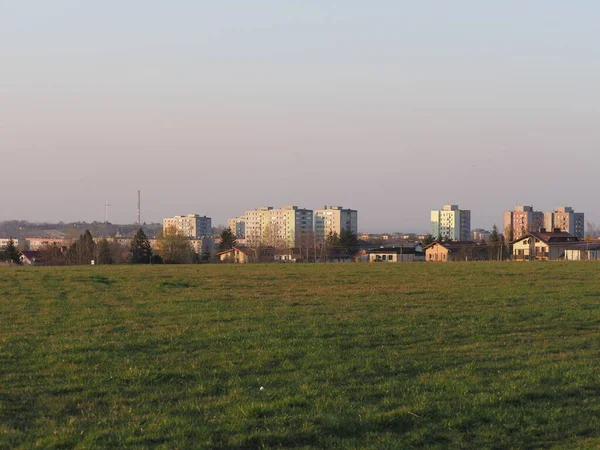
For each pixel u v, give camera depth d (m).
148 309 26.58
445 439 11.22
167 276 43.53
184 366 16.19
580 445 10.89
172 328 21.80
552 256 107.81
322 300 29.55
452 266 54.28
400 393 13.79
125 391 13.95
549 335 20.58
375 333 20.69
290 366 16.08
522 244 111.69
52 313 25.45
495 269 48.88
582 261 60.91
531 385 14.35
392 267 53.91
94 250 116.00
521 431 11.54
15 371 15.66
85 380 14.78
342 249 141.88
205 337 20.05
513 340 19.75
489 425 11.84
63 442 10.67
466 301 28.86
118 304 28.27
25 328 21.86
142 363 16.50
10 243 120.25
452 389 13.99
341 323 22.77
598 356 17.48
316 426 11.58
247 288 35.19
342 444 10.85
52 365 16.25
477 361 16.88
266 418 11.95
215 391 13.98
